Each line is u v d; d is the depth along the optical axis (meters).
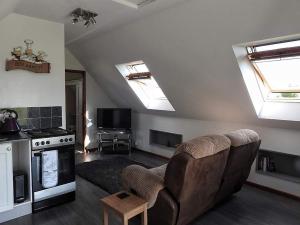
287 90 3.43
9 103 3.36
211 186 2.64
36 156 2.96
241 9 2.48
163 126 5.68
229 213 3.04
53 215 2.95
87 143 6.21
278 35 2.52
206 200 2.71
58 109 3.83
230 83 3.46
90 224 2.76
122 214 2.04
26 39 3.45
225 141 2.53
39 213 2.99
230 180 3.01
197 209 2.62
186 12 2.88
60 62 3.82
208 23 2.84
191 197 2.40
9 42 3.31
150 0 2.80
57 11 3.25
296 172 3.76
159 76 4.37
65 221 2.82
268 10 2.33
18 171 3.11
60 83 3.84
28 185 2.99
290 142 3.56
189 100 4.44
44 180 3.03
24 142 3.03
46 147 3.03
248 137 2.90
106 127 6.12
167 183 2.28
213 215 2.98
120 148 6.27
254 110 3.64
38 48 3.57
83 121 6.17
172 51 3.61
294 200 3.46
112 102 6.69
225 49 3.01
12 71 3.37
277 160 3.97
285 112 3.45
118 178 4.20
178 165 2.17
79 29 4.02
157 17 3.22
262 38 2.64
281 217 2.96
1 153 2.71
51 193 3.11
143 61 4.28
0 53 3.25
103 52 4.80
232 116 4.13
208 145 2.29
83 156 5.75
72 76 6.53
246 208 3.18
